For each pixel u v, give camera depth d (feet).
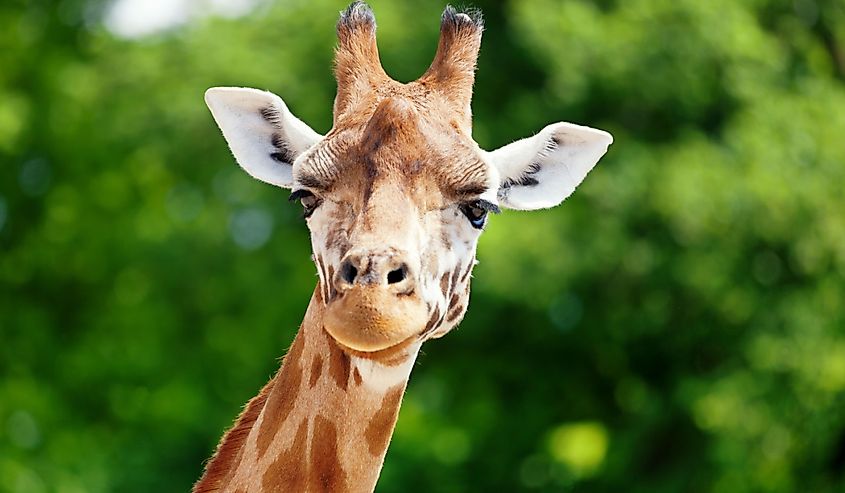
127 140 65.82
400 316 17.03
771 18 62.80
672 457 63.67
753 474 59.88
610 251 56.90
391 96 19.22
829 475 60.90
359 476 19.36
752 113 57.31
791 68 61.00
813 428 58.75
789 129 57.21
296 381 19.70
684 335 60.59
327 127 59.72
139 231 73.82
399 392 19.29
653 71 57.77
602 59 57.21
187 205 71.20
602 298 60.70
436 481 69.97
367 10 20.71
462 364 66.90
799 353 57.62
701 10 57.31
